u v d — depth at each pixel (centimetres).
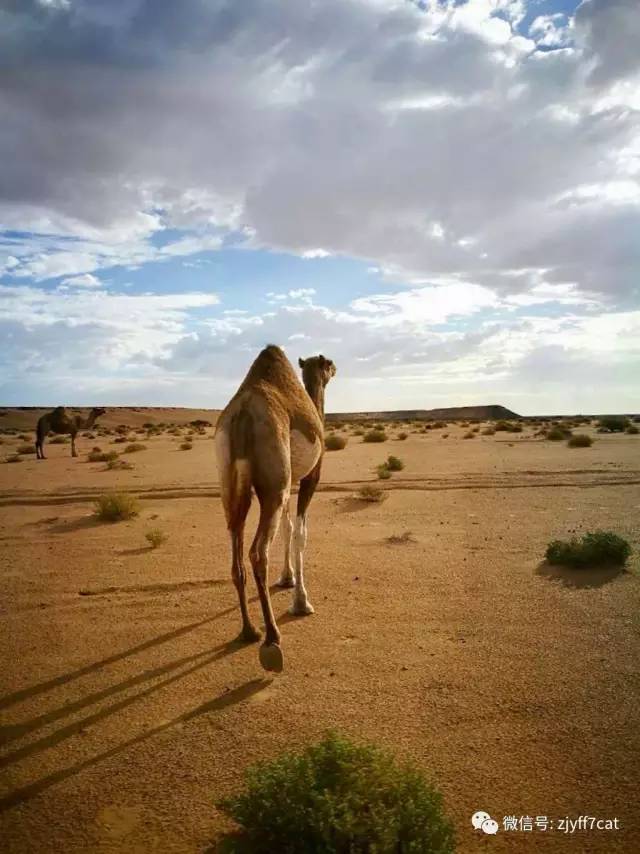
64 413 3045
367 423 9338
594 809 362
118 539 1123
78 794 390
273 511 593
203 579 852
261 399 626
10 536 1173
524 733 442
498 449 2850
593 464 2069
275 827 307
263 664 521
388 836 295
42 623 699
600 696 493
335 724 461
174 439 4600
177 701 508
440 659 571
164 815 367
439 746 427
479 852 329
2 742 454
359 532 1132
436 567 880
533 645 597
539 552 950
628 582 782
